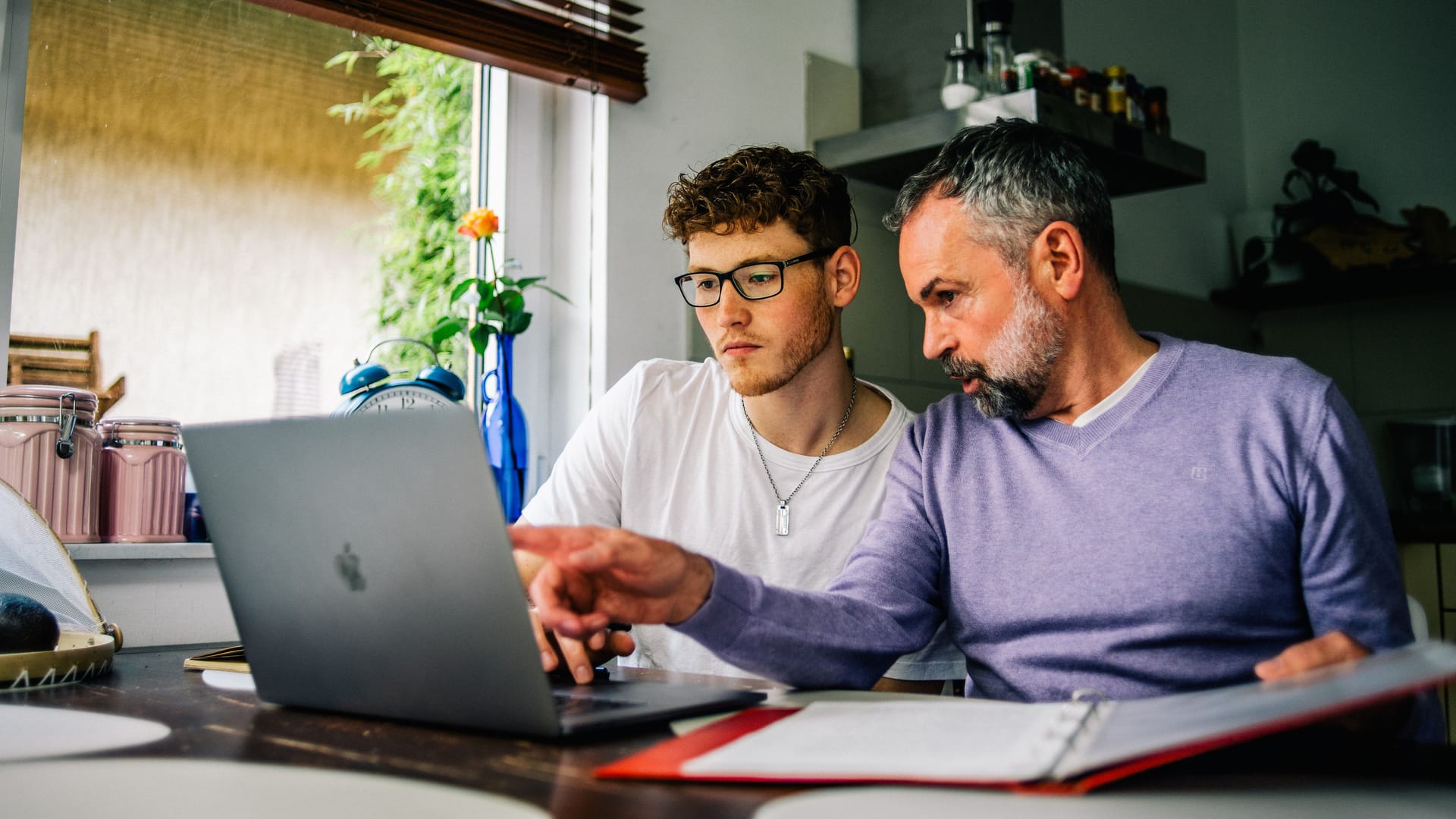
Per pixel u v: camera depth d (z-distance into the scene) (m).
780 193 1.30
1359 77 3.49
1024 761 0.56
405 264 1.95
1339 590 0.98
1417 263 3.17
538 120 2.06
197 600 1.53
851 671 0.93
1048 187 1.05
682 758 0.60
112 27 1.64
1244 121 3.73
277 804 0.53
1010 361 1.07
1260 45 3.71
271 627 0.80
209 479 0.80
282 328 1.80
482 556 0.65
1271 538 1.01
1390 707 0.76
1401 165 3.39
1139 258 3.14
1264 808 0.52
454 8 1.79
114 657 1.16
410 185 1.96
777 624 0.86
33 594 1.13
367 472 0.70
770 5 2.28
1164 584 1.02
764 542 1.41
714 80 2.16
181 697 0.88
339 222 1.87
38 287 1.56
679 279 1.41
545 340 2.05
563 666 0.97
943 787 0.56
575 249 2.05
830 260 1.38
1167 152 2.36
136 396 1.64
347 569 0.73
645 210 2.03
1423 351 3.27
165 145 1.69
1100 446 1.08
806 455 1.43
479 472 0.64
